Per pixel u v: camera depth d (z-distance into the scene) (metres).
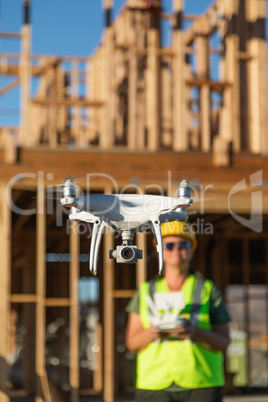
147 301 4.28
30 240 14.59
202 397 4.18
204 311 4.26
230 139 12.69
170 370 4.19
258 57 12.92
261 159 11.42
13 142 10.78
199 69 15.31
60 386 13.38
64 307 15.98
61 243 14.26
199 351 4.21
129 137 13.59
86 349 18.30
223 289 14.99
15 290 18.52
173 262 4.26
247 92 13.05
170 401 4.22
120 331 16.80
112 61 12.98
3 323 10.48
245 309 15.23
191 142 17.33
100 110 16.64
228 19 13.08
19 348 21.83
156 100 13.14
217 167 11.31
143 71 15.01
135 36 14.95
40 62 17.45
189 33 15.90
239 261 20.06
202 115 13.36
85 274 15.62
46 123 18.00
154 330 4.12
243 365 16.53
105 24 13.05
